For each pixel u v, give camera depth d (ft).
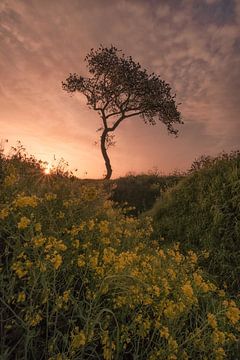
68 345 8.93
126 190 50.67
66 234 11.51
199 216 24.63
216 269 20.27
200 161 35.32
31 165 17.56
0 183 13.76
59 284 10.07
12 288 8.37
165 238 25.64
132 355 9.52
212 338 9.95
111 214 18.07
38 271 8.96
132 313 10.06
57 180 16.33
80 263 9.81
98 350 9.46
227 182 24.77
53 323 8.35
